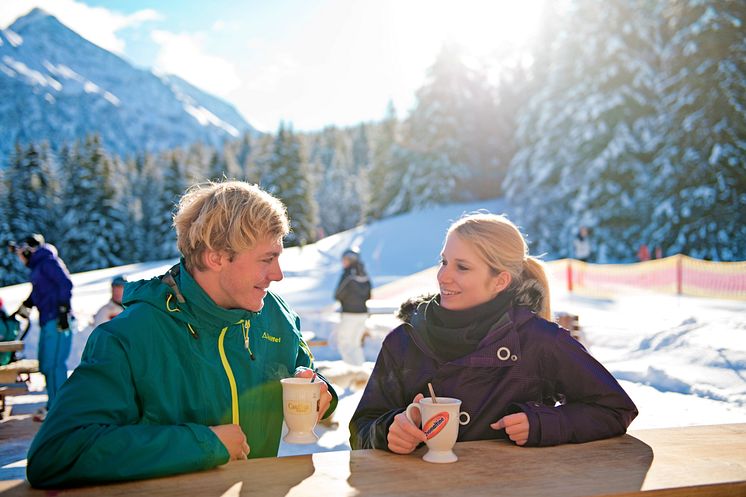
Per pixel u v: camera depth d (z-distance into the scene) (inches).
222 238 65.7
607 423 72.1
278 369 77.8
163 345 66.7
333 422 213.2
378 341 360.2
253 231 65.9
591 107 1157.1
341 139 5049.2
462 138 1638.8
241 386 71.5
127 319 66.2
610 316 429.4
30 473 56.5
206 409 68.4
